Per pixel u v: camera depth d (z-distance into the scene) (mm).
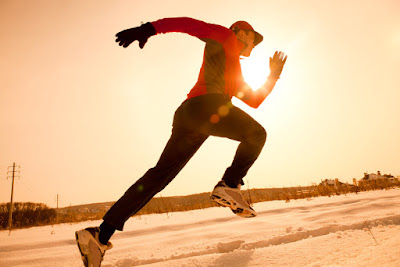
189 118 1716
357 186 10273
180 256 2627
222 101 1706
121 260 2611
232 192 1806
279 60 2285
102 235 1625
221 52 1831
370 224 2938
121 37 1688
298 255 2045
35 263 2928
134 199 1664
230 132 1744
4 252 3605
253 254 2189
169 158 1752
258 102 2193
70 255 3150
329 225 2977
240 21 2135
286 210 5406
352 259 1650
